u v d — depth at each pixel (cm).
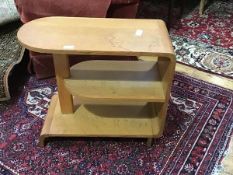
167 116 147
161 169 124
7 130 139
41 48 103
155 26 119
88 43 106
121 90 118
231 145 133
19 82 167
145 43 108
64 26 116
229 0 265
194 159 127
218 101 156
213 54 195
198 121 145
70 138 136
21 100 156
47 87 165
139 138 136
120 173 122
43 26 115
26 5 146
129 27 117
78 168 124
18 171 122
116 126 131
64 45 105
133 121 134
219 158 128
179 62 187
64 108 134
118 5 147
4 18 168
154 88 119
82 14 145
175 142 135
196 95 160
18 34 110
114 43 107
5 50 163
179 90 163
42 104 154
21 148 131
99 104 141
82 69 127
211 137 137
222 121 145
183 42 208
